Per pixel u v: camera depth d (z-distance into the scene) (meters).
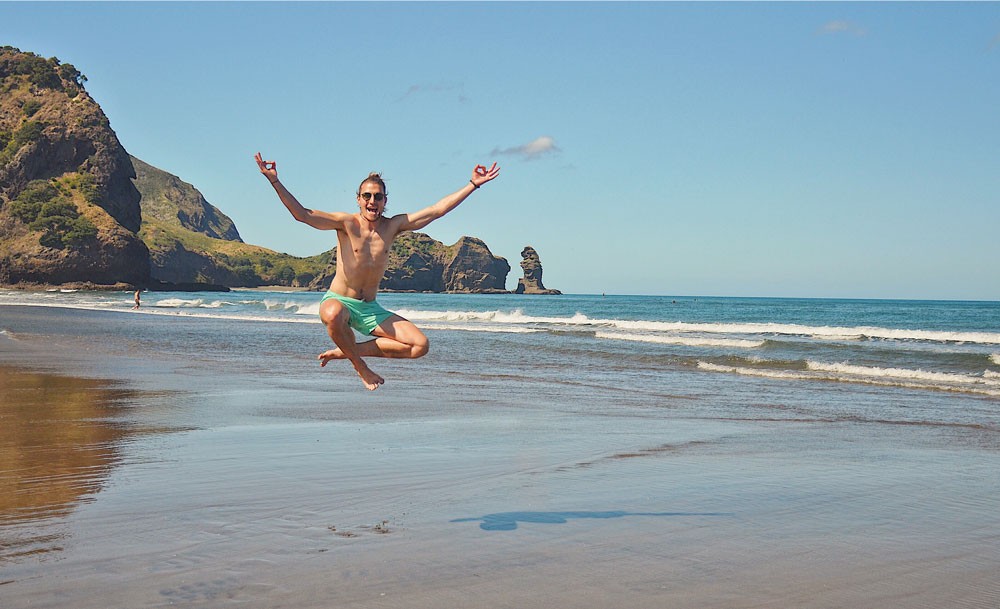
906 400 12.56
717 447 8.28
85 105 145.50
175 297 101.62
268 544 4.68
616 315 65.06
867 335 30.36
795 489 6.37
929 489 6.40
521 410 10.84
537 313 70.44
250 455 7.43
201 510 5.44
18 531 4.91
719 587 4.09
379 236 5.43
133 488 6.07
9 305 58.41
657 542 4.85
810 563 4.50
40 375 14.14
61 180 138.25
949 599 3.97
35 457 7.24
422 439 8.44
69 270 124.50
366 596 3.88
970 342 27.62
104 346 21.28
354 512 5.46
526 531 5.04
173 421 9.39
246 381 13.73
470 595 3.92
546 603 3.83
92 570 4.21
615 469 7.07
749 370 16.80
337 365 17.00
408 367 17.12
